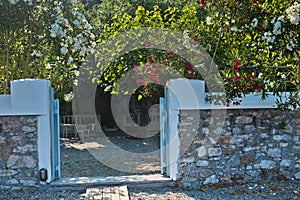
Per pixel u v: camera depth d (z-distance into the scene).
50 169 6.00
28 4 6.05
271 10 5.35
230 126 6.26
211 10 5.65
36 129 5.93
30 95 5.88
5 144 5.91
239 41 6.52
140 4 11.78
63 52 6.55
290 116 6.38
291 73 5.75
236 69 5.77
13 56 6.96
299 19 4.64
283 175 6.34
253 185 6.18
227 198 5.54
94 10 15.23
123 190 5.73
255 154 6.30
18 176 5.91
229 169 6.23
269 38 5.10
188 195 5.70
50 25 6.31
